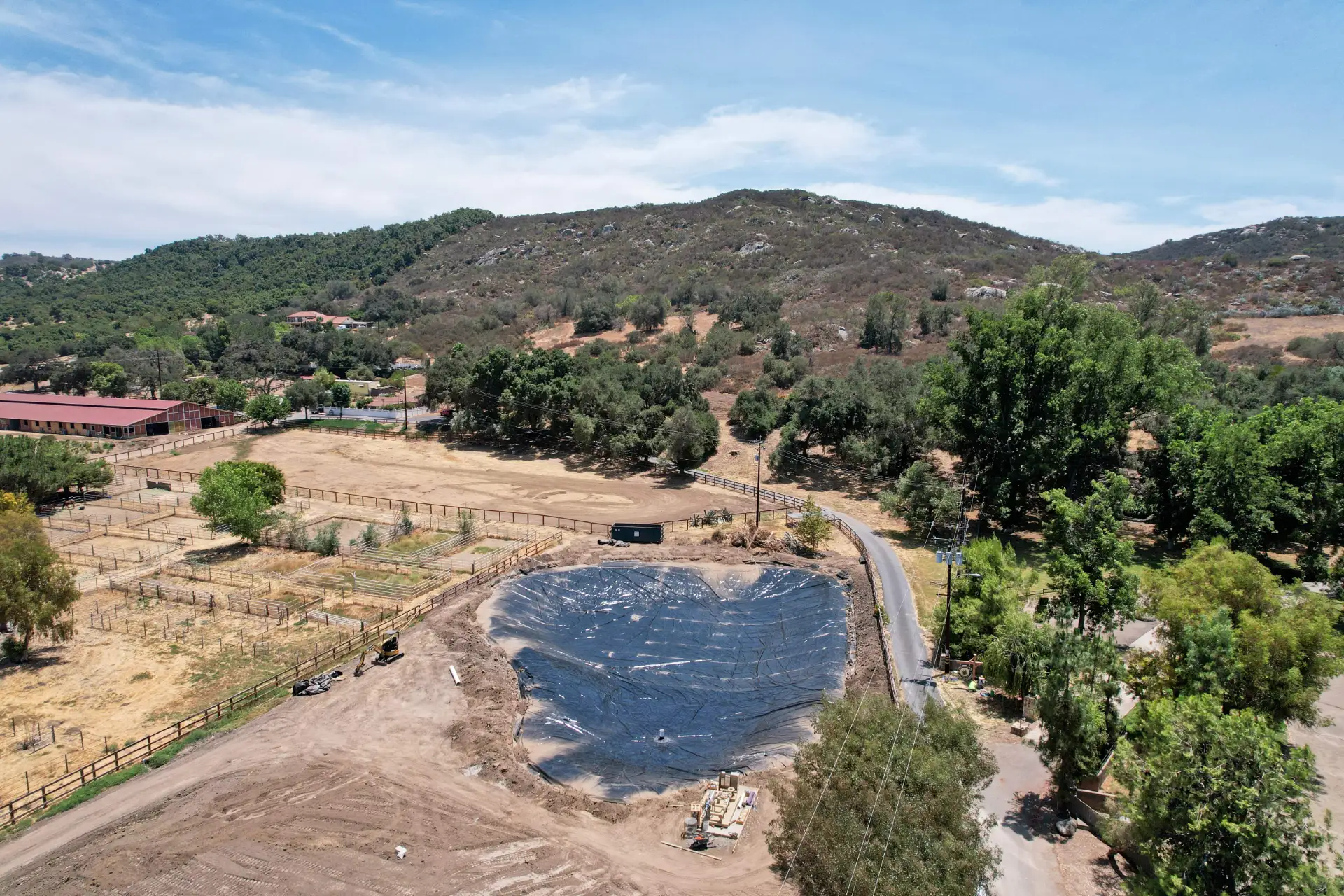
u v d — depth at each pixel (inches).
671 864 973.8
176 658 1550.2
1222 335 4416.8
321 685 1411.2
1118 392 2282.2
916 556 2126.0
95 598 1859.0
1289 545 2194.9
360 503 2758.4
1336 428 2012.8
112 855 969.5
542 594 1892.2
